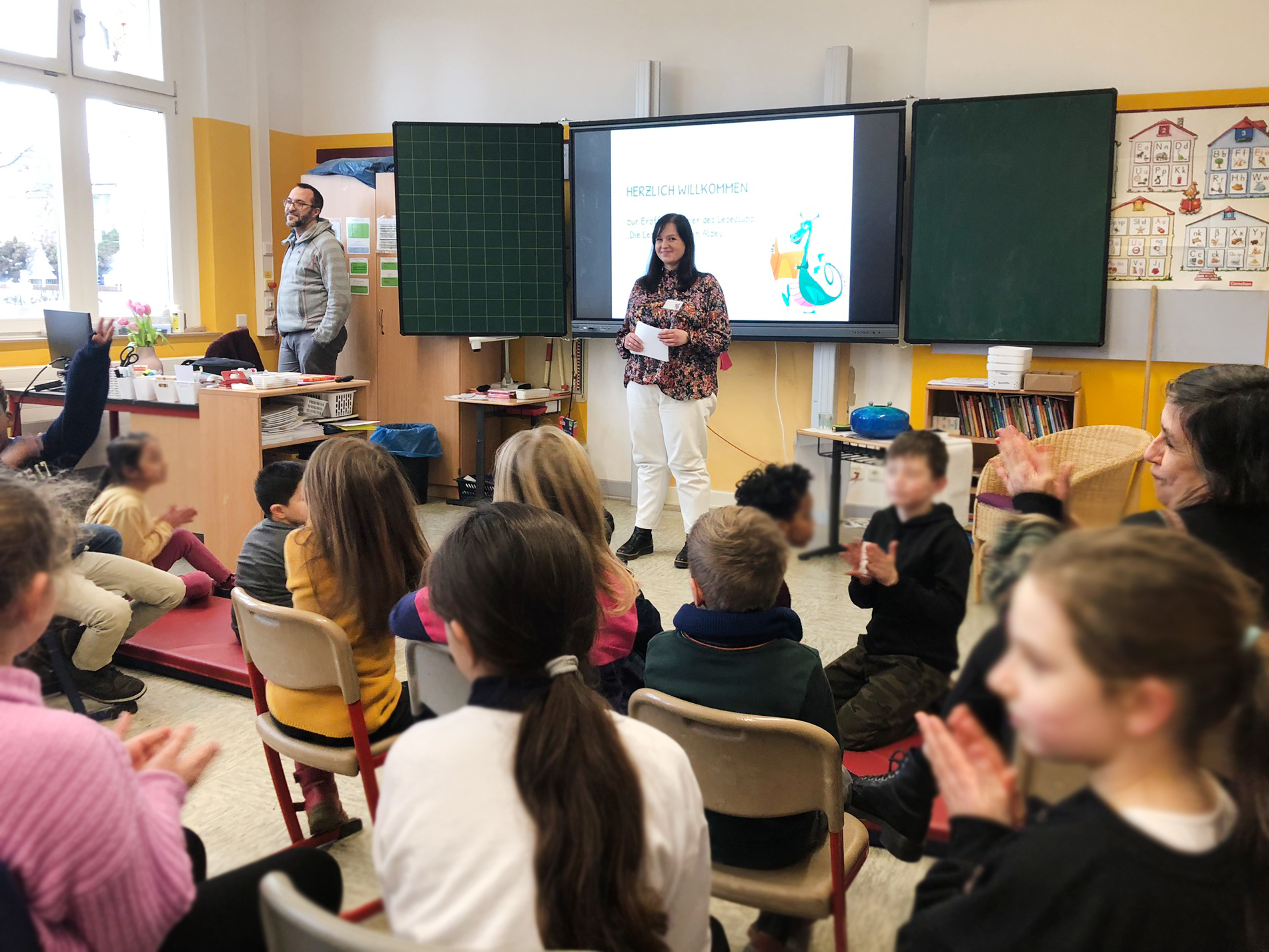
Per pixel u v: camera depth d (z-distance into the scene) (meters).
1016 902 0.61
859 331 5.09
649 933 0.80
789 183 5.09
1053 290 4.73
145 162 5.99
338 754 1.82
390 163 5.96
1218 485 1.19
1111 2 4.56
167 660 2.98
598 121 5.39
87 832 0.86
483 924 0.78
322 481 1.81
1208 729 0.55
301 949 0.75
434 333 5.72
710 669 1.44
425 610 1.65
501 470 1.83
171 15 6.00
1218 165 4.46
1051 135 4.62
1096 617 0.51
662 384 4.25
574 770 0.81
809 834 1.46
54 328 4.85
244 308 6.51
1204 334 4.59
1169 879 0.58
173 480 4.05
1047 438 3.27
